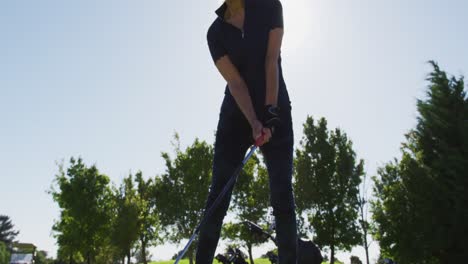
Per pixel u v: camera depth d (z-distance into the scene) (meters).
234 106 2.46
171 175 34.41
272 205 2.41
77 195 33.22
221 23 2.53
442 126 24.92
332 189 32.28
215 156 2.51
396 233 25.92
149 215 38.78
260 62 2.46
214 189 2.45
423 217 24.56
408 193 25.38
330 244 32.25
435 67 25.84
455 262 23.73
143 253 38.34
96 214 33.47
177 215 33.44
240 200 32.69
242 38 2.46
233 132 2.48
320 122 34.00
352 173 32.81
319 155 33.16
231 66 2.49
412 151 27.27
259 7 2.49
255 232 4.54
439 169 24.45
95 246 33.78
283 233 2.36
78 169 34.09
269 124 2.24
